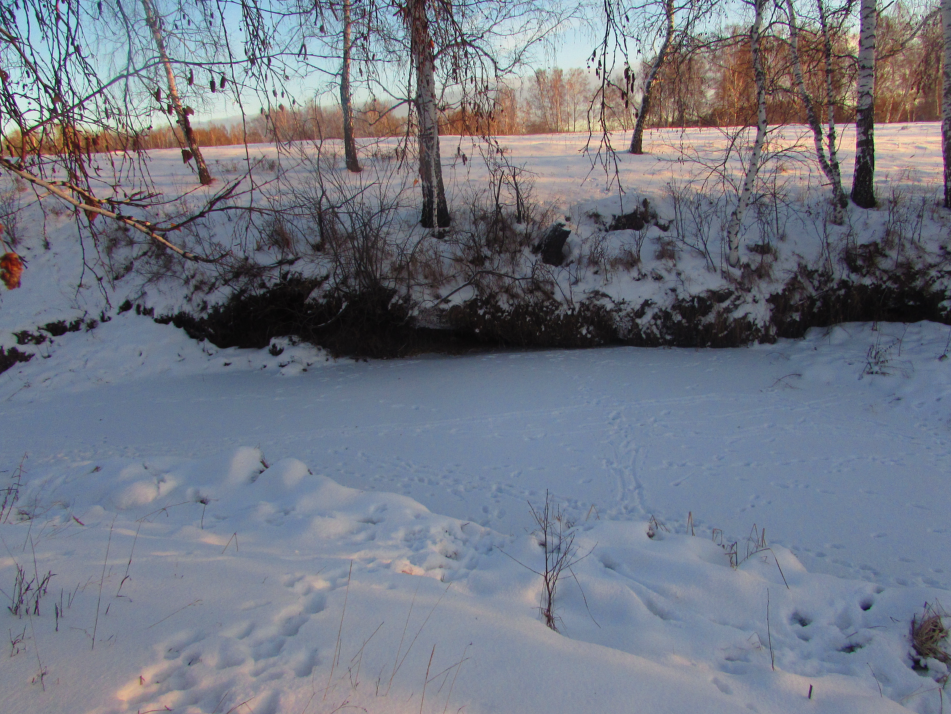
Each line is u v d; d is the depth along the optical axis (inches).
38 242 506.0
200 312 483.5
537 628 126.9
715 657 133.2
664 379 397.1
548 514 243.3
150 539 167.0
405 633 115.0
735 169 593.3
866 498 248.2
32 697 88.0
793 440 304.7
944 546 213.9
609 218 511.8
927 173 564.1
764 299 459.2
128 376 460.1
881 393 356.5
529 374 420.8
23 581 121.2
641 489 265.0
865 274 463.8
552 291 480.4
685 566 168.7
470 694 98.4
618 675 108.3
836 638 146.2
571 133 990.4
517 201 508.7
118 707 88.4
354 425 353.1
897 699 126.5
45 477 246.4
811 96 502.3
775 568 178.5
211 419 376.5
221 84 153.8
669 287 466.3
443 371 440.8
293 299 481.4
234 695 92.3
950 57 460.8
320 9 225.1
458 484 275.3
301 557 160.6
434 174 474.0
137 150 170.6
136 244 496.7
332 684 97.3
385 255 481.7
